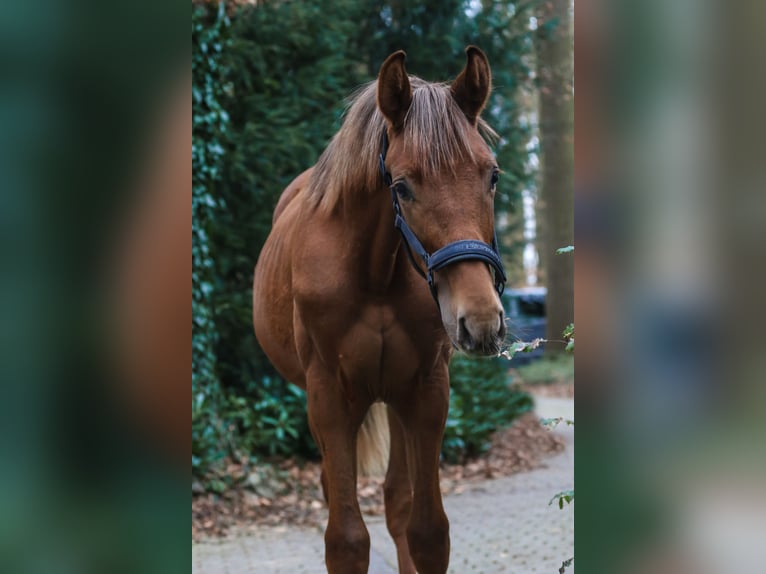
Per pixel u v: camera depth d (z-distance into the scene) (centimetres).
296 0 655
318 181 253
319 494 518
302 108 656
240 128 629
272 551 402
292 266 255
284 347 291
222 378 597
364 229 229
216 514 463
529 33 791
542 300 1277
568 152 988
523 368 1157
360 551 229
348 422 242
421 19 735
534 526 434
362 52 749
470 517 465
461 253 185
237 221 619
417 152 194
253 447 554
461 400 651
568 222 972
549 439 701
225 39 562
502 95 771
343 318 233
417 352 237
